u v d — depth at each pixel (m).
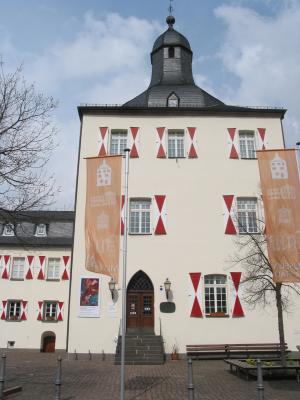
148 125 23.95
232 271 21.62
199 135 23.80
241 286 21.39
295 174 15.32
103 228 13.21
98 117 23.95
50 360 22.17
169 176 23.05
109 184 13.51
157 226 22.14
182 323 20.92
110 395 11.78
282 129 24.27
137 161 23.23
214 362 19.53
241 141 24.22
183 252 21.86
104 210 13.34
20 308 33.41
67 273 33.84
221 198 22.77
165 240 21.98
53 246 34.50
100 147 23.39
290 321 21.16
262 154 15.59
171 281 21.44
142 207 22.81
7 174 13.56
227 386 13.17
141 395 11.82
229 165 23.31
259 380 9.70
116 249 13.05
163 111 24.09
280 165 15.40
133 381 14.12
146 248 21.86
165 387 13.02
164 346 20.62
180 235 22.09
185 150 23.59
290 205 15.02
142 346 19.38
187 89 25.83
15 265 34.41
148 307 21.31
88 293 21.17
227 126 24.06
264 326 21.00
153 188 22.83
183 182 22.95
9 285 33.66
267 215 14.98
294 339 20.95
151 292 21.50
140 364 18.67
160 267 21.62
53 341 32.97
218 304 21.50
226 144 23.72
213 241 22.05
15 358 24.09
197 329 20.88
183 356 20.50
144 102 25.45
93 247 13.12
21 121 13.98
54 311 33.44
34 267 34.06
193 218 22.38
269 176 15.34
